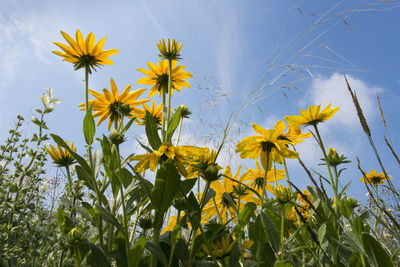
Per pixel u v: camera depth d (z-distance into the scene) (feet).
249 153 1.28
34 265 1.45
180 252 1.12
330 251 1.28
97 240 1.32
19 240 1.54
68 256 1.22
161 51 1.45
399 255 1.35
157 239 1.09
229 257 1.09
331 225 1.19
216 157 1.22
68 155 1.42
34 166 1.77
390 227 1.12
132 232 1.25
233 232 1.11
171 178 1.07
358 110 1.13
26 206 1.68
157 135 1.20
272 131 1.22
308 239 1.33
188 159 1.21
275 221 1.33
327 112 1.31
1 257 1.32
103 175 1.40
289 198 1.09
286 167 1.35
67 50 1.33
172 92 1.65
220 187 1.48
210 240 1.13
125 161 1.23
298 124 1.36
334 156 1.35
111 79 1.54
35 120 1.62
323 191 1.19
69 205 1.36
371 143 1.12
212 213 1.48
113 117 1.54
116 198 1.29
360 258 1.10
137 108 1.61
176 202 1.09
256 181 1.55
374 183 1.72
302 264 1.25
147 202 1.29
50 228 1.64
